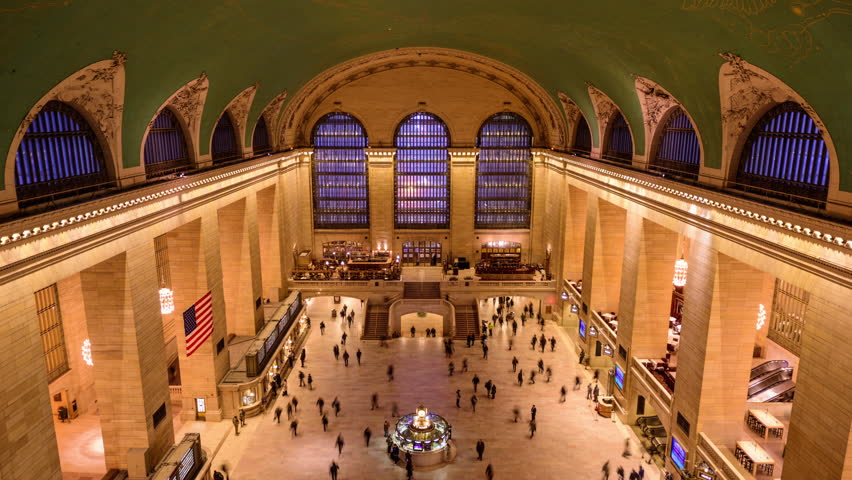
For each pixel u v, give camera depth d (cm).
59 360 2234
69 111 1525
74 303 2292
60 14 1106
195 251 2291
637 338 2491
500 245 4400
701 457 1892
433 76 4028
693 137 2147
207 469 1967
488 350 3366
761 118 1711
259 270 3017
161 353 1930
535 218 4294
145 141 1878
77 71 1362
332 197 4306
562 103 3416
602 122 2934
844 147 1303
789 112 1599
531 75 3322
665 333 2488
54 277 1362
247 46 2059
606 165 2731
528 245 4406
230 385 2464
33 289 1293
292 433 2411
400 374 3028
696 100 1847
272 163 3278
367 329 3659
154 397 1866
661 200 2191
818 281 1385
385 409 2634
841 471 1312
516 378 2977
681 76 1808
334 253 4381
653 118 2362
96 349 1741
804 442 1449
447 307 3697
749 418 1986
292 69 2788
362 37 2675
